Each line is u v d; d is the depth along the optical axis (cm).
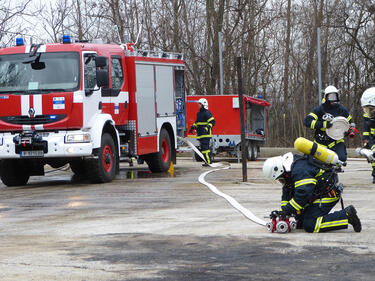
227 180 1428
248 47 3447
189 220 847
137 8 3180
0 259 625
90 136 1359
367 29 4216
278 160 715
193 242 688
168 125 1767
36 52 1375
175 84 1848
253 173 1633
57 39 2855
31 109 1348
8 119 1365
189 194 1158
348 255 605
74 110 1339
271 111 4422
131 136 1556
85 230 791
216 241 689
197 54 3394
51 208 1027
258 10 3369
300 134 4188
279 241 679
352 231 734
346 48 4312
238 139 2258
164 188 1274
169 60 1767
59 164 1475
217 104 2278
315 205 720
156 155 1691
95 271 564
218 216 877
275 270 553
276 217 738
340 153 1139
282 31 4191
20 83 1368
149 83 1641
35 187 1427
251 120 2611
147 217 886
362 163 2031
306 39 4338
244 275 539
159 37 3238
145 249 657
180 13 3253
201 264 583
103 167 1411
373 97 1307
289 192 734
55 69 1362
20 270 574
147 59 1634
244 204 999
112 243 696
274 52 3853
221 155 2664
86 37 3059
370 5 3844
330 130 1112
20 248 682
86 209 998
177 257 615
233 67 3362
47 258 623
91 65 1393
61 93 1341
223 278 531
